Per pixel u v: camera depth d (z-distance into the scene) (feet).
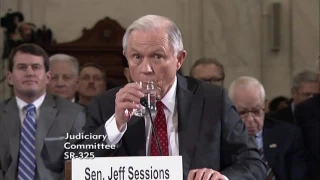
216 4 28.89
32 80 13.60
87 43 27.78
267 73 28.76
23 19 27.91
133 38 9.29
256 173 9.86
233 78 28.81
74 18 28.63
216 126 10.05
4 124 13.17
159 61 9.27
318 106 16.63
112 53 27.78
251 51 28.86
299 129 15.79
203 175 8.61
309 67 28.73
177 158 8.09
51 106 13.16
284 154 15.30
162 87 9.51
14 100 13.73
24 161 12.61
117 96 9.12
